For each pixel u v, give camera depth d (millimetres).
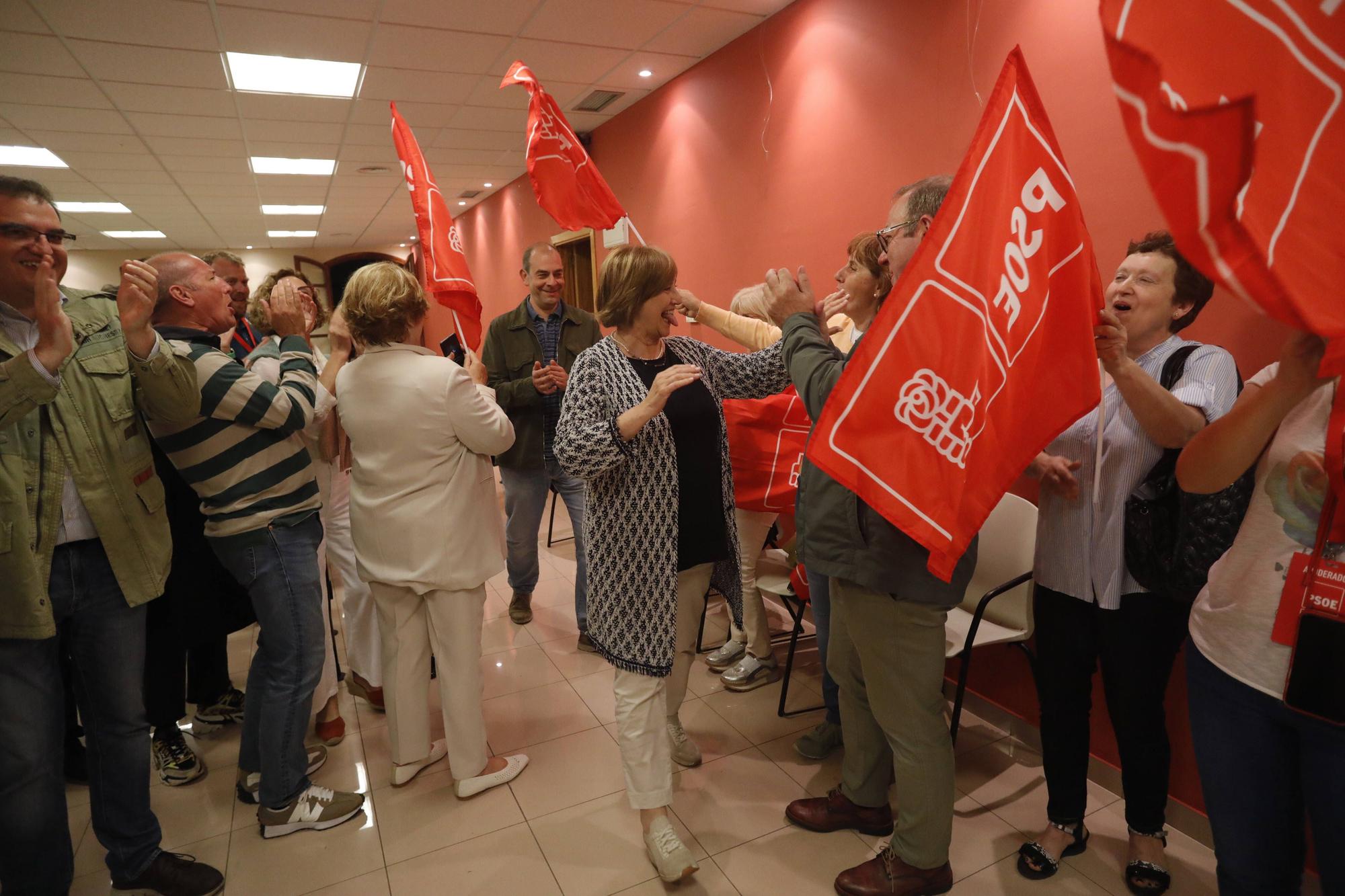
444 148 5707
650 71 4070
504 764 2162
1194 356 1549
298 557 1895
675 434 1722
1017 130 1097
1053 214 1115
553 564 4031
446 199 8219
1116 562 1587
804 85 3188
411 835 1934
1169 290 1575
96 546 1542
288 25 3342
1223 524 1380
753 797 2033
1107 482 1597
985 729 2369
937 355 1125
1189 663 1166
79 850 1929
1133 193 1953
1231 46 672
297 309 1954
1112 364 1377
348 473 2484
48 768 1499
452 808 2037
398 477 1893
